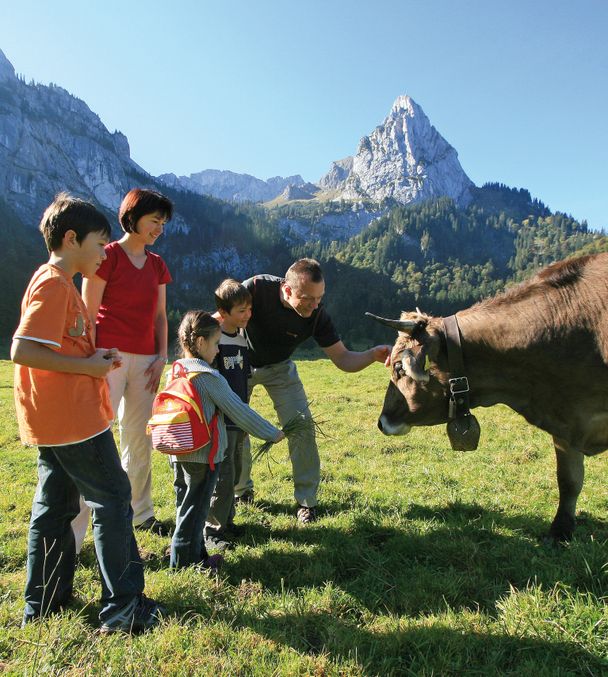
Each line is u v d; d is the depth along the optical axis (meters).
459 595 4.02
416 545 4.86
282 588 3.99
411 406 5.12
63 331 3.33
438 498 6.31
